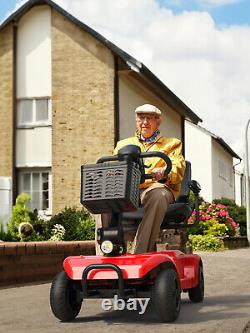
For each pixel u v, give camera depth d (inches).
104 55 820.0
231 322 208.8
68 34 836.0
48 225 540.4
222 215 867.4
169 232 273.9
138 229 222.8
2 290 321.4
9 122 847.7
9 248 339.3
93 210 206.8
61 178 825.5
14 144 845.8
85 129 821.9
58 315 213.8
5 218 539.5
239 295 290.2
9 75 853.2
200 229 798.5
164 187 225.8
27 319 225.3
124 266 201.2
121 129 828.0
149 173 227.5
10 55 853.2
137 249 221.0
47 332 197.6
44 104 845.8
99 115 818.2
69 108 829.2
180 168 234.2
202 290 262.8
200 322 209.3
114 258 205.0
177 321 211.3
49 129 838.5
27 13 851.4
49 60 843.4
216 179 1476.4
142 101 907.4
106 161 212.8
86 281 203.2
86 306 251.4
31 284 352.5
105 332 194.5
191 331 193.2
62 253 392.8
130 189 201.3
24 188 847.7
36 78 847.7
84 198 204.4
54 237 521.0
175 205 234.4
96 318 221.6
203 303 258.2
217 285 339.9
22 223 486.3
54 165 828.6
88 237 557.6
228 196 1678.2
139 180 209.0
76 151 823.1
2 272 334.3
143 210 229.8
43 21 847.1
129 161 202.5
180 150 244.4
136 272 199.2
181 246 285.9
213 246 727.7
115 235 207.0
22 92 852.0
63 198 821.9
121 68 819.4
